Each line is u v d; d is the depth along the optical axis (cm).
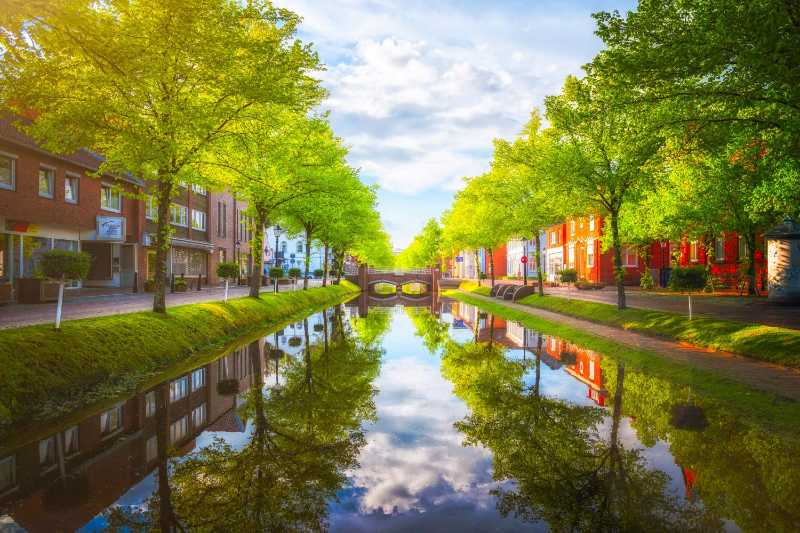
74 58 1089
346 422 804
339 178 2664
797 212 1623
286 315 2638
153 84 1214
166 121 1195
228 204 5181
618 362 1283
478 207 3706
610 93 1148
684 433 710
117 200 3061
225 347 1559
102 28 859
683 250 3628
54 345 946
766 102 976
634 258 4212
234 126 1479
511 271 7962
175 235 3888
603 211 2048
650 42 979
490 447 681
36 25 824
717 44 863
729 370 1025
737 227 2359
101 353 1044
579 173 1797
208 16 1145
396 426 782
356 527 455
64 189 2531
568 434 729
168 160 1235
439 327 2339
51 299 2100
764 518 460
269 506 500
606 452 650
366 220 4066
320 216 3023
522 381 1114
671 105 1062
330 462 627
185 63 1209
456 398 966
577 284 3891
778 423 730
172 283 3259
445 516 475
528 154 2233
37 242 2384
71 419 791
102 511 484
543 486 548
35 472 584
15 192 2192
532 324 2272
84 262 1051
